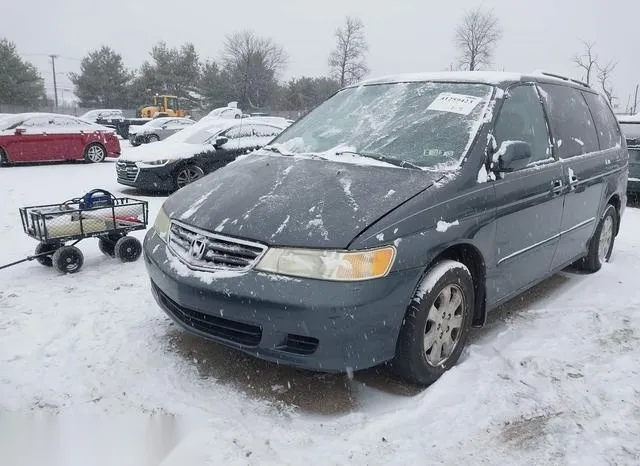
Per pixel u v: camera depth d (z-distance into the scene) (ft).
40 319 13.08
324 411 9.71
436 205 10.16
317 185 10.72
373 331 9.27
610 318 13.75
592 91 17.72
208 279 9.71
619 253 19.97
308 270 9.09
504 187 11.59
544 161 13.39
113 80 202.80
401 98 13.57
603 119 17.57
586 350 12.00
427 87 13.61
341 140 12.95
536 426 9.28
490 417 9.45
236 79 174.09
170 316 11.10
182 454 8.38
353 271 9.01
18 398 9.85
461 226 10.45
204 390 10.24
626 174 18.42
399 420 9.34
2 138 46.70
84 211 16.57
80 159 51.19
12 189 33.58
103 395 10.00
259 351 9.55
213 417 9.33
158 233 11.64
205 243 10.15
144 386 10.30
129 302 14.20
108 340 12.04
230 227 9.99
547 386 10.47
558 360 11.44
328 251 9.11
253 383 10.52
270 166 12.22
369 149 12.19
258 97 176.24
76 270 16.62
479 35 116.06
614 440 8.88
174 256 10.66
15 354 11.38
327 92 178.60
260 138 36.60
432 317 10.33
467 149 11.40
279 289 9.09
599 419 9.48
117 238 18.01
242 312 9.39
